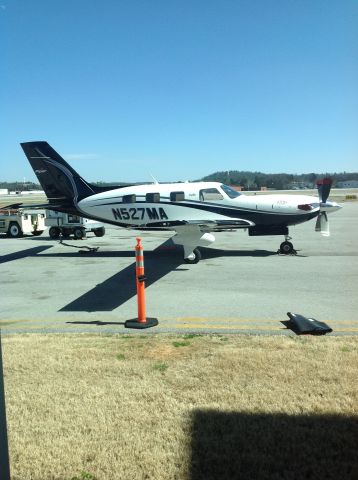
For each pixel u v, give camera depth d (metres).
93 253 14.33
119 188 14.13
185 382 4.07
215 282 9.20
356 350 4.81
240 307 7.09
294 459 2.93
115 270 11.09
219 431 3.26
